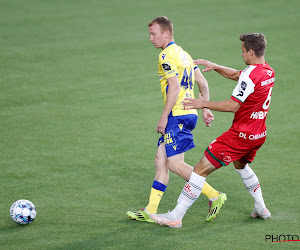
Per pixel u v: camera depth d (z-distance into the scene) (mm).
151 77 37406
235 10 60781
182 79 17047
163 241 15172
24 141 25312
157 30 17406
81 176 20938
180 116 16844
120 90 34438
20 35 52031
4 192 19266
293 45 44531
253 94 15289
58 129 27156
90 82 36406
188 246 14805
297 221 16562
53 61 42312
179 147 16828
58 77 37719
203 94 18719
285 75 36250
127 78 37281
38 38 50719
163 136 17562
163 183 17141
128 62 41625
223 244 14906
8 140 25438
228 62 40281
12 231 16016
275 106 30219
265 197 18594
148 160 22844
